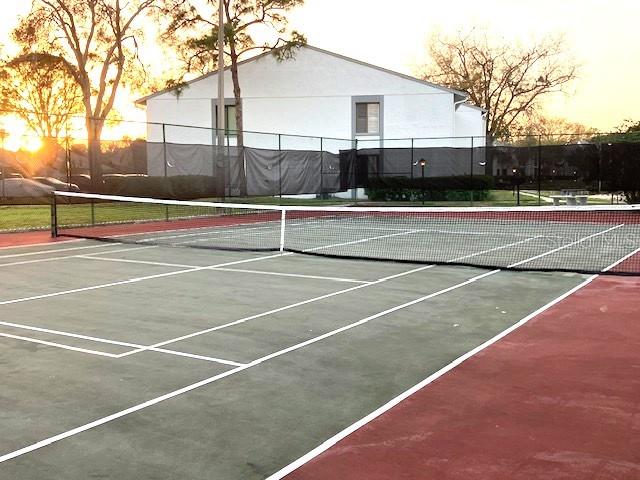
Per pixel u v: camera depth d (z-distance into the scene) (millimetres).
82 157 21609
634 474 3900
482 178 30141
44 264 12945
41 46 34719
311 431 4570
